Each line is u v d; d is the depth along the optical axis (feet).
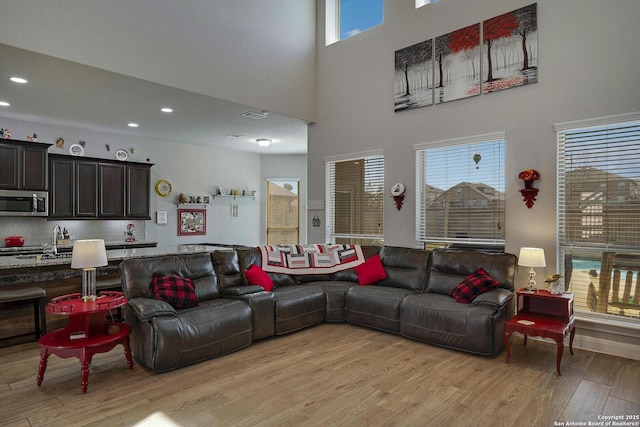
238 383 10.05
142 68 14.16
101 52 13.17
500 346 12.16
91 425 8.06
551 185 13.53
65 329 10.54
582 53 12.87
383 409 8.73
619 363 11.46
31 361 11.44
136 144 23.72
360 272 16.53
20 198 18.42
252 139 24.71
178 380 10.23
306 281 16.99
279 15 19.06
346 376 10.50
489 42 14.94
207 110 18.29
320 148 20.75
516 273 14.15
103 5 13.24
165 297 11.81
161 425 8.07
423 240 17.11
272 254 16.43
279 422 8.20
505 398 9.25
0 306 12.45
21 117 19.25
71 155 20.30
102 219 21.43
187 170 26.03
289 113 19.48
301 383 10.06
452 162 16.22
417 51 17.02
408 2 17.42
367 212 19.10
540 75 13.73
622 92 12.14
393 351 12.44
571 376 10.51
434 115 16.51
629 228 12.19
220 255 14.71
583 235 13.05
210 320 11.68
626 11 12.09
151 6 14.43
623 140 12.30
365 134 18.89
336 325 15.43
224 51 16.67
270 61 18.57
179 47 15.20
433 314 12.85
